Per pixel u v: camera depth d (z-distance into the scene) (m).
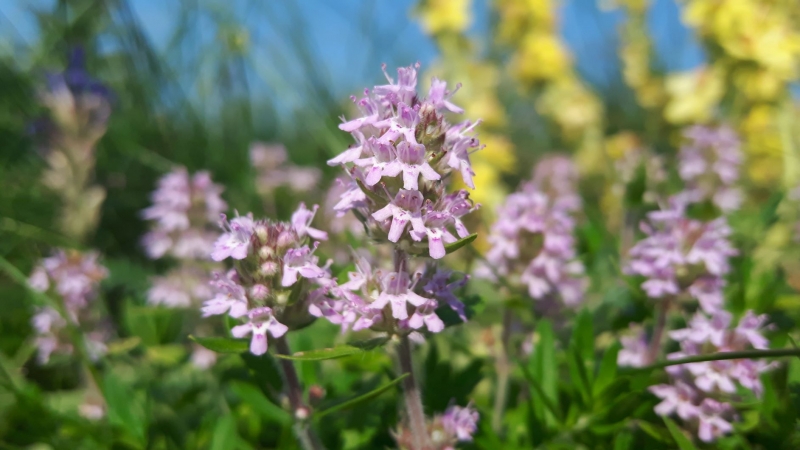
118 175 0.23
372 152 0.09
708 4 0.24
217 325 0.17
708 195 0.18
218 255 0.10
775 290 0.14
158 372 0.16
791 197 0.20
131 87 0.24
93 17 0.24
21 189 0.21
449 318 0.11
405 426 0.11
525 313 0.15
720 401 0.12
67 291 0.16
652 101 0.30
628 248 0.17
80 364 0.16
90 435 0.13
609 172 0.28
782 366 0.12
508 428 0.13
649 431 0.12
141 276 0.21
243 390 0.12
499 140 0.30
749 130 0.25
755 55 0.24
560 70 0.32
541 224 0.14
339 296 0.10
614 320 0.14
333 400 0.11
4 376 0.14
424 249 0.10
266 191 0.24
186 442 0.13
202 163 0.25
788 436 0.11
